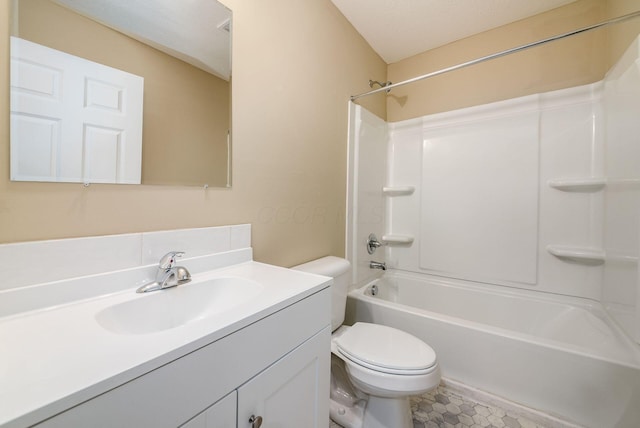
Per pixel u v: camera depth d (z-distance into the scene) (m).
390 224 2.38
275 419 0.71
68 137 0.71
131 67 0.83
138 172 0.84
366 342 1.23
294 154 1.42
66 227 0.71
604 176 1.56
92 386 0.39
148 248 0.85
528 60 1.87
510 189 1.87
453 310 2.03
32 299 0.64
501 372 1.33
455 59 2.14
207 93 1.03
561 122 1.72
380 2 1.70
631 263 1.20
